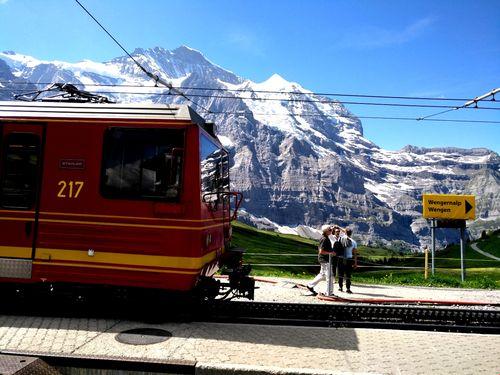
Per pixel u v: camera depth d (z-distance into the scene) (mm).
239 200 10789
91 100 10734
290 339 7660
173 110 9016
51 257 8797
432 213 21969
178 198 8562
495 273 69688
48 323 8172
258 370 5797
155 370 5938
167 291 9070
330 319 9945
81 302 9414
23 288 9297
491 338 8266
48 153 8992
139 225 8609
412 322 9938
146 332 7762
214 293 9867
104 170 8820
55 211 8844
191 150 8688
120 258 8609
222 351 6789
